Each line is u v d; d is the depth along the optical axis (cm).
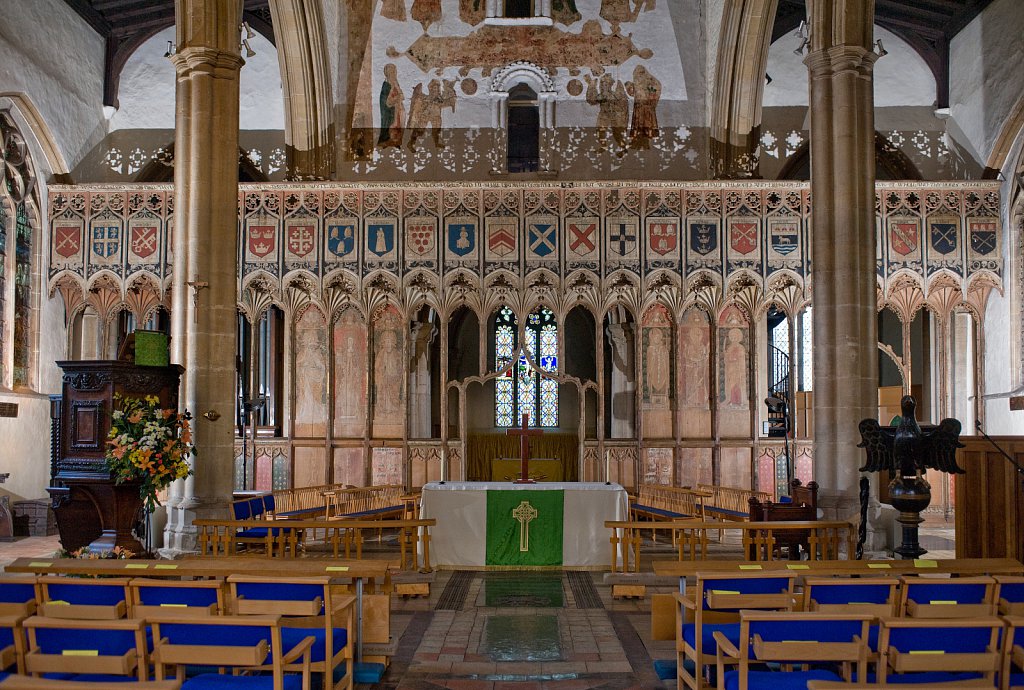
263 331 2122
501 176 1998
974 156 1961
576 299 1759
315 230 1773
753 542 1214
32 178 1784
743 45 1986
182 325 1305
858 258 1277
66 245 1806
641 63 2091
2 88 1673
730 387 1802
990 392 1828
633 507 1560
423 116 2081
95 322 1997
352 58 2094
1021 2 1773
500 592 1088
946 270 1758
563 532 1262
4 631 520
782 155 2148
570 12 2106
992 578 587
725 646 529
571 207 1759
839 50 1298
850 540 1096
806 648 496
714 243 1750
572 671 755
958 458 1018
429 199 1767
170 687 389
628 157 2067
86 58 1998
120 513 1025
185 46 1335
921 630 493
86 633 491
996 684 521
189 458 1274
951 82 2086
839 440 1255
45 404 1808
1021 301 1725
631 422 2144
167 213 1792
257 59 2181
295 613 587
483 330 1755
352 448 1808
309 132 2017
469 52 2094
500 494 1266
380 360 1822
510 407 2509
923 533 1661
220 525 1059
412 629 901
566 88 2086
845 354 1263
